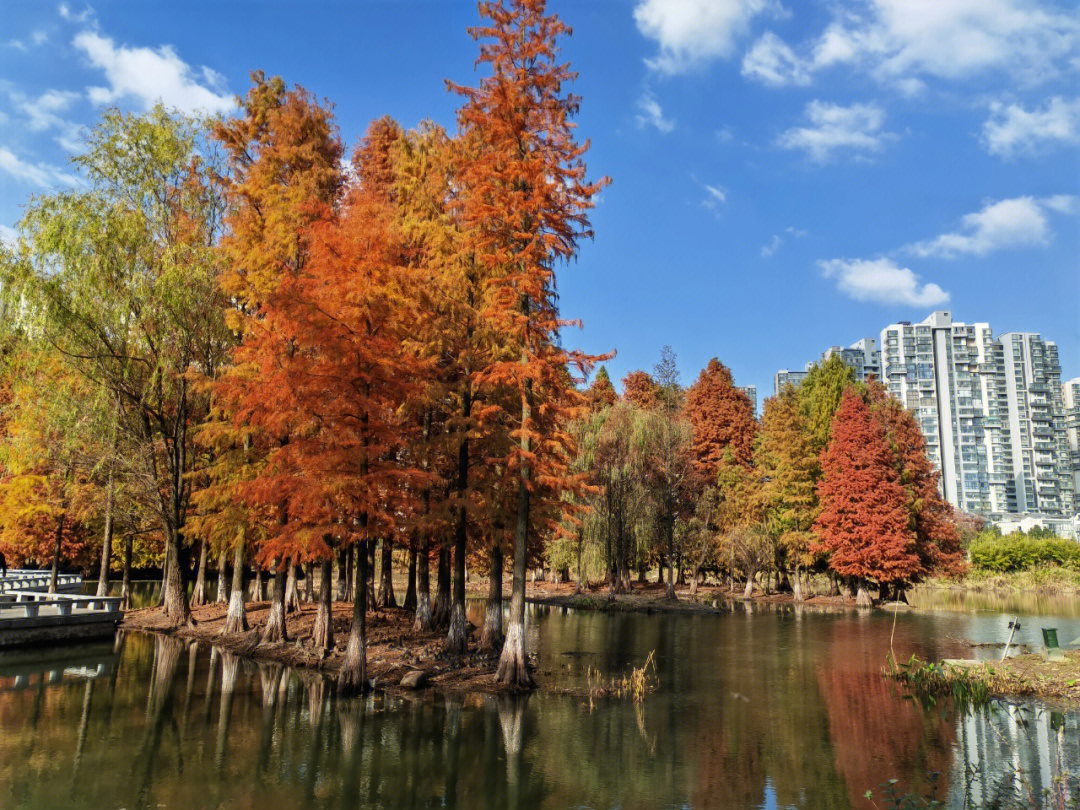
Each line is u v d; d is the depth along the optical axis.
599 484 48.59
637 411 52.59
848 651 28.16
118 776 11.94
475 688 19.33
